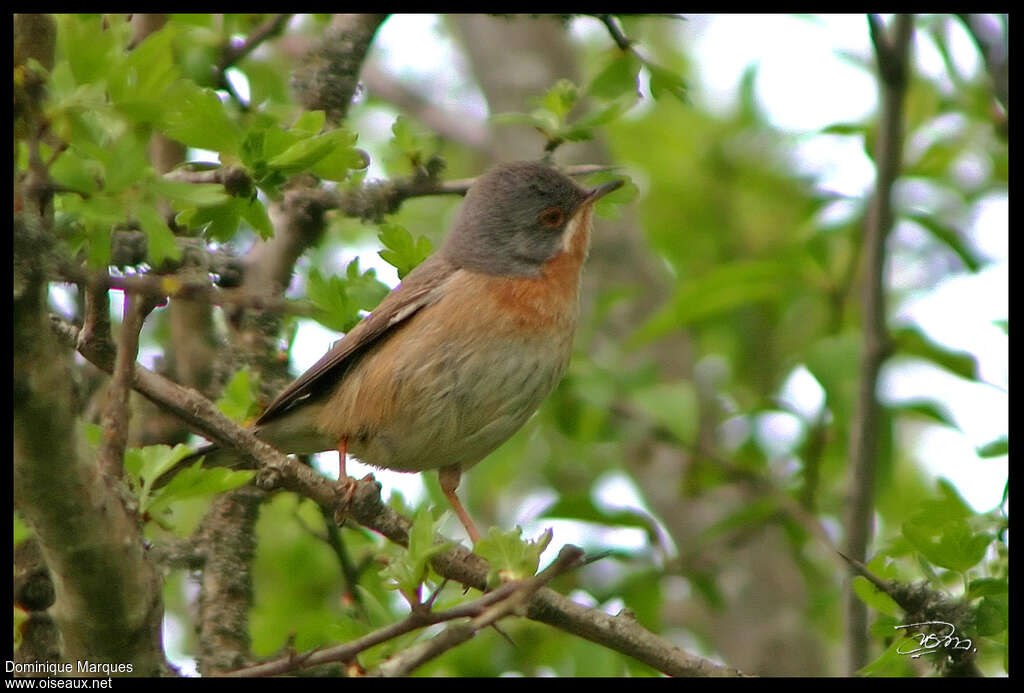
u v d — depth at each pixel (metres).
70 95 6.34
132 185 6.41
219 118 8.08
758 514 12.88
